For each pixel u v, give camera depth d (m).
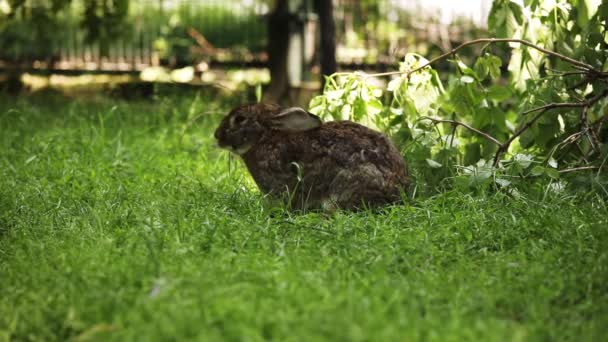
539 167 3.26
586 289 2.73
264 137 3.33
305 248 2.94
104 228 3.10
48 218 3.18
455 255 2.91
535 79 3.53
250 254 2.89
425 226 3.07
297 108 3.26
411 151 3.46
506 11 3.52
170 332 2.51
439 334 2.52
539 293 2.69
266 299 2.65
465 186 3.28
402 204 3.27
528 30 3.55
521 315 2.64
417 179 3.38
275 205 3.31
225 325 2.53
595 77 3.39
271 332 2.52
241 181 3.52
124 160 3.85
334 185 3.24
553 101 3.44
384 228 3.05
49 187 3.45
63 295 2.70
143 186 3.49
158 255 2.84
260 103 3.37
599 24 3.46
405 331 2.52
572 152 3.47
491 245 2.99
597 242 2.93
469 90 3.55
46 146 3.92
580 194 3.25
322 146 3.26
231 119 3.35
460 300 2.67
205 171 3.72
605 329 2.56
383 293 2.67
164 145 4.09
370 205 3.23
